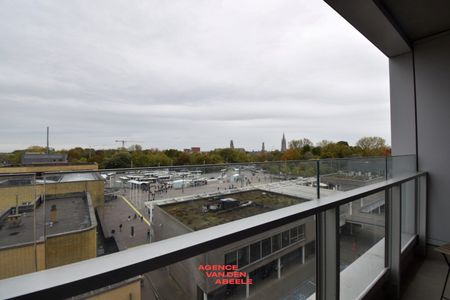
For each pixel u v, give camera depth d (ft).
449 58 10.01
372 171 7.10
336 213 4.35
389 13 8.45
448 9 8.32
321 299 4.50
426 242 10.43
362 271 6.31
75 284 1.51
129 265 1.76
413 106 11.07
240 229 2.65
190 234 2.47
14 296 1.32
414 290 7.58
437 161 10.40
